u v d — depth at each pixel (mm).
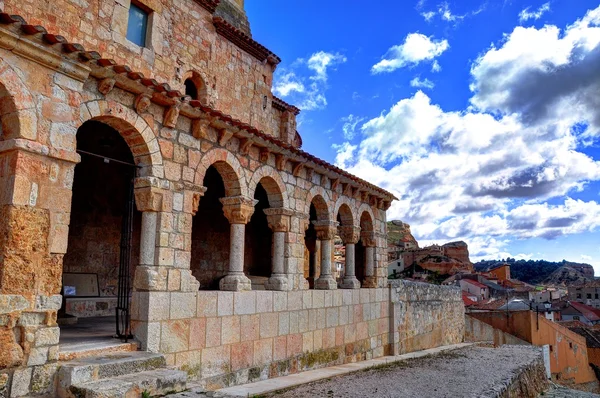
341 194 16328
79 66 7871
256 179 12188
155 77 14242
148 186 9281
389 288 18750
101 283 13539
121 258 9273
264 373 11758
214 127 10883
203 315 10141
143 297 9086
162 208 9484
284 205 13148
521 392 14938
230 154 11336
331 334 14680
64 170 7652
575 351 33438
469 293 75625
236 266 11508
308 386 11523
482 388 12180
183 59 15453
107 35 12938
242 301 11219
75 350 7832
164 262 9414
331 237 15398
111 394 6766
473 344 24359
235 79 17969
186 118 10211
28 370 6785
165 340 9227
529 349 22500
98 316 13086
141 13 14312
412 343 19891
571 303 81438
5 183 7066
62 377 7004
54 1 11789
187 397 7371
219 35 17328
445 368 15805
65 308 12320
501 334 27750
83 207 13258
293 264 13352
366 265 18250
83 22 12383
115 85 8703
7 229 6871
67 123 7715
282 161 12961
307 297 13664
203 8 16531
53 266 7355
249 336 11359
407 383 12625
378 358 17109
